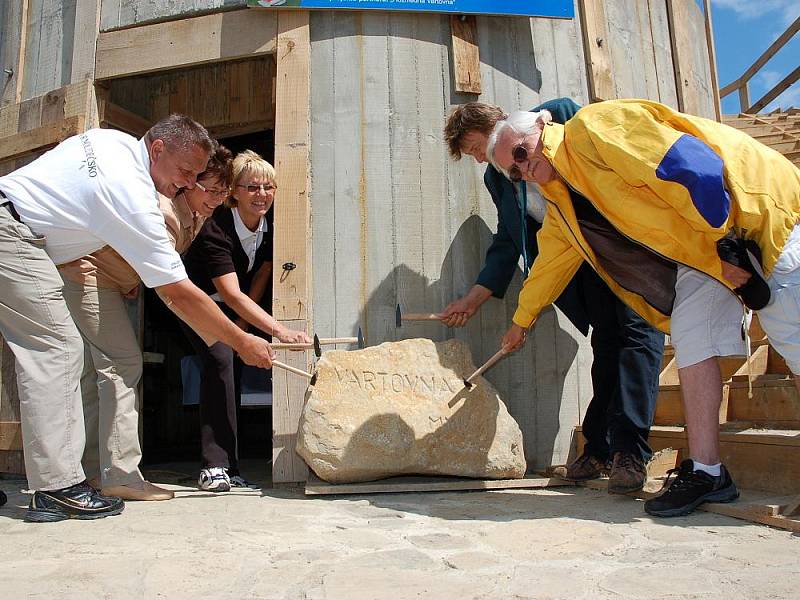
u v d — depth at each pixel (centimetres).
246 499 326
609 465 349
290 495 338
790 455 302
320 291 386
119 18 427
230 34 406
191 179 296
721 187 248
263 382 446
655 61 481
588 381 409
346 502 314
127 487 325
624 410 312
